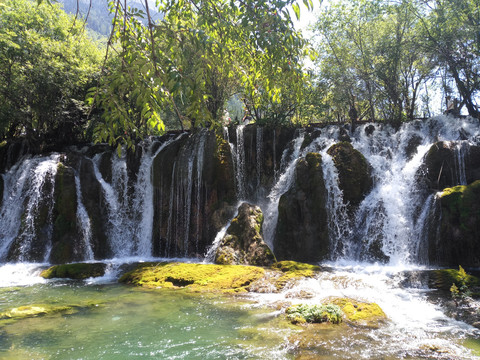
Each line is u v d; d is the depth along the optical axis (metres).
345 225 12.87
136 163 17.44
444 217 11.19
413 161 13.57
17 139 21.77
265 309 7.32
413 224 12.11
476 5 16.81
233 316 6.88
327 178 13.31
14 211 15.71
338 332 5.92
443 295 8.09
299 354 5.06
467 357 4.93
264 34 3.70
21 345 5.51
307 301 7.66
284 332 5.96
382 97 21.09
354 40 20.61
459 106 19.34
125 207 16.52
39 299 8.50
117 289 9.55
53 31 20.86
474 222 10.75
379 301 7.65
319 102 21.70
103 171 17.42
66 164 16.22
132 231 16.02
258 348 5.30
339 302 7.36
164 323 6.53
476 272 10.04
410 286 8.92
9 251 14.08
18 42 17.88
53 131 22.33
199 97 3.75
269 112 19.44
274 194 14.85
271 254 11.59
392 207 12.49
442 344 5.39
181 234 14.85
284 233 13.14
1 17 19.06
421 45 18.09
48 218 14.79
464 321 6.45
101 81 3.75
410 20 19.77
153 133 21.48
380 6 19.80
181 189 15.18
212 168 14.76
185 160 15.32
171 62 3.37
